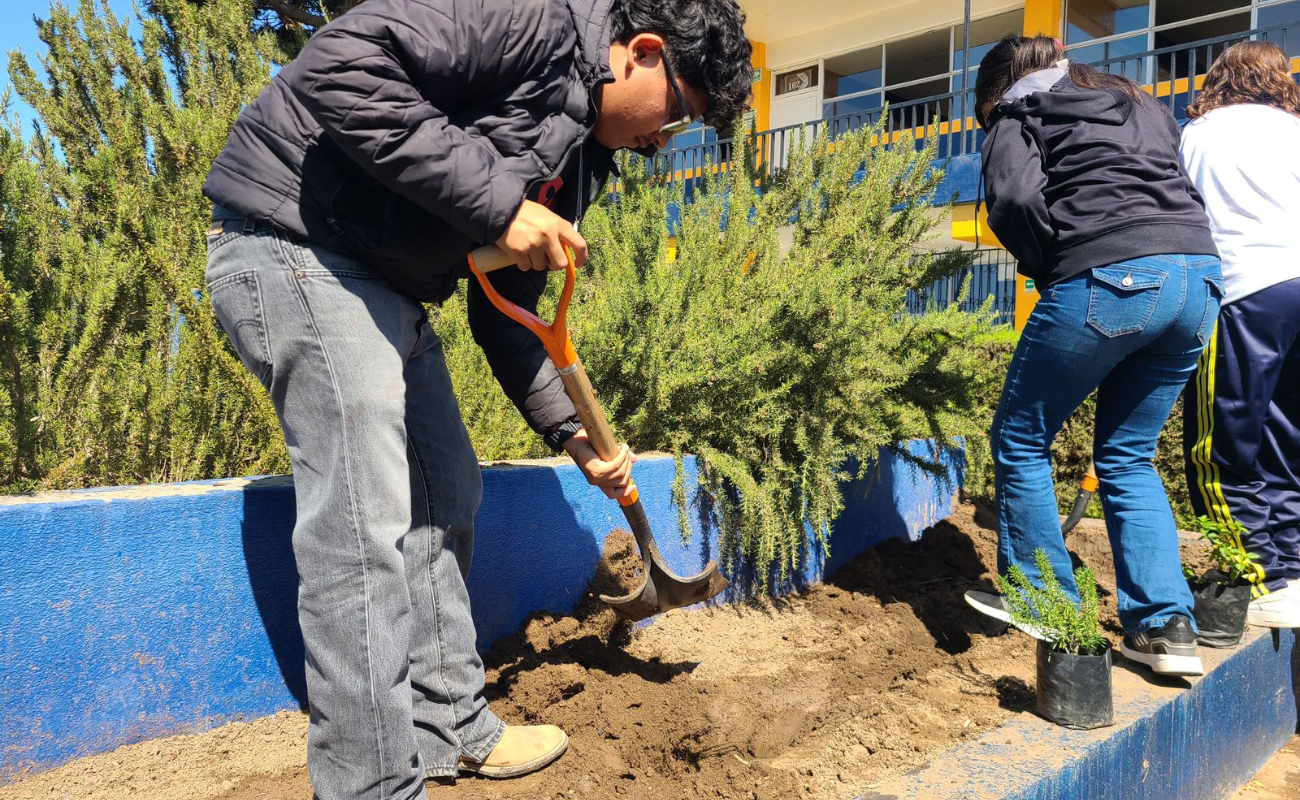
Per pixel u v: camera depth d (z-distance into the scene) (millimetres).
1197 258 2375
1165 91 13242
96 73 2650
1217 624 2748
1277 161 2887
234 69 2826
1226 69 3162
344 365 1478
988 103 2826
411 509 1770
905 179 3785
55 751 1677
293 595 1979
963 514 4352
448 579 1808
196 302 2234
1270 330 2848
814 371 3059
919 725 2143
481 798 1711
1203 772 2559
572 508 2533
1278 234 2855
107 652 1734
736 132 3658
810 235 3736
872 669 2539
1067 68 2664
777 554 3119
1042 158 2531
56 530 1667
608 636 2484
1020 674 2551
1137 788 2199
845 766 1938
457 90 1432
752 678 2404
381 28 1317
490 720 1836
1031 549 2570
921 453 4016
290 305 1469
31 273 2250
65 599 1681
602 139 1731
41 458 2131
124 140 2482
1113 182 2398
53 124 2627
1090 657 2113
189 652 1838
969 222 10586
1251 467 2982
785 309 3039
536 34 1463
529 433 3064
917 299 4012
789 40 18766
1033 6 14922
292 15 5590
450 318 2971
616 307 3021
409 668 1681
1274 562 2963
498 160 1431
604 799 1751
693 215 3668
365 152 1331
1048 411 2531
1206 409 3008
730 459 2908
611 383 3043
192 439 2387
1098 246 2365
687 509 2854
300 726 1947
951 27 16344
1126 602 2518
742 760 1948
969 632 2953
